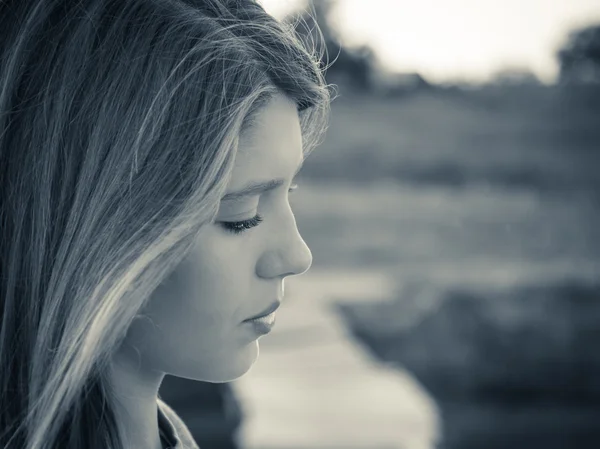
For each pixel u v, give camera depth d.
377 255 20.97
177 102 0.67
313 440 4.29
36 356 0.67
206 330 0.73
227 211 0.71
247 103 0.69
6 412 0.70
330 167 30.09
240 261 0.73
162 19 0.70
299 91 0.73
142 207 0.66
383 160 30.91
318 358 6.86
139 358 0.74
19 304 0.70
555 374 12.34
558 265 20.27
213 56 0.69
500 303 15.38
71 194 0.68
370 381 5.89
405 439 4.34
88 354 0.66
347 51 36.47
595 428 10.29
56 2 0.71
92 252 0.66
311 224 23.47
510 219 25.33
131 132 0.67
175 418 0.90
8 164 0.70
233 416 4.83
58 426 0.68
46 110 0.69
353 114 34.62
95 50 0.69
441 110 35.97
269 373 6.24
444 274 19.11
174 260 0.68
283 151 0.73
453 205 26.84
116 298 0.66
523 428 10.25
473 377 12.24
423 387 12.12
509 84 39.19
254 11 0.76
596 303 15.57
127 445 0.74
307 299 11.76
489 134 33.69
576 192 28.70
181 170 0.66
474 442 9.61
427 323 14.23
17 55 0.70
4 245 0.70
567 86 38.28
